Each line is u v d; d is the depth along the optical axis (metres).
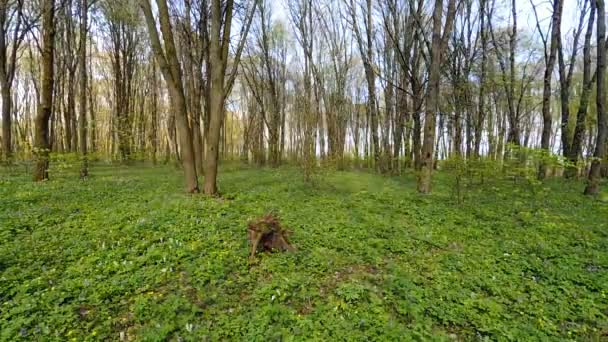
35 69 26.73
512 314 4.00
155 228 6.23
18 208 7.32
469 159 10.22
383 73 23.28
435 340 3.43
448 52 17.12
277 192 11.05
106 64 29.16
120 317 3.74
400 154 21.67
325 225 7.00
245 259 5.16
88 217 6.82
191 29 17.45
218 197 9.55
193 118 16.91
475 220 7.83
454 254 5.66
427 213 8.35
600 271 5.07
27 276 4.40
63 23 19.11
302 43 26.17
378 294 4.31
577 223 7.64
